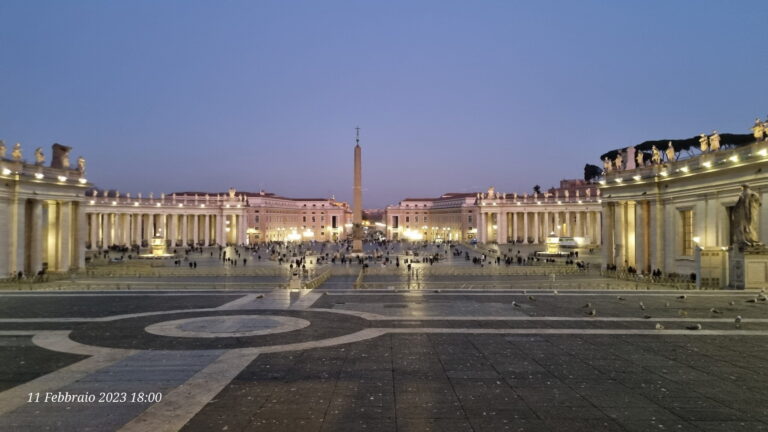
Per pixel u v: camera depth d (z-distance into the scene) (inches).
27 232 2315.5
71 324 788.0
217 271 2354.8
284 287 1492.4
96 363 559.2
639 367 538.6
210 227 6392.7
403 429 374.0
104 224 5364.2
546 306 965.2
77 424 384.8
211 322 799.7
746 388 467.5
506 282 1883.6
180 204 5836.6
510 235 6820.9
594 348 625.3
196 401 434.0
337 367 540.1
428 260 3366.1
